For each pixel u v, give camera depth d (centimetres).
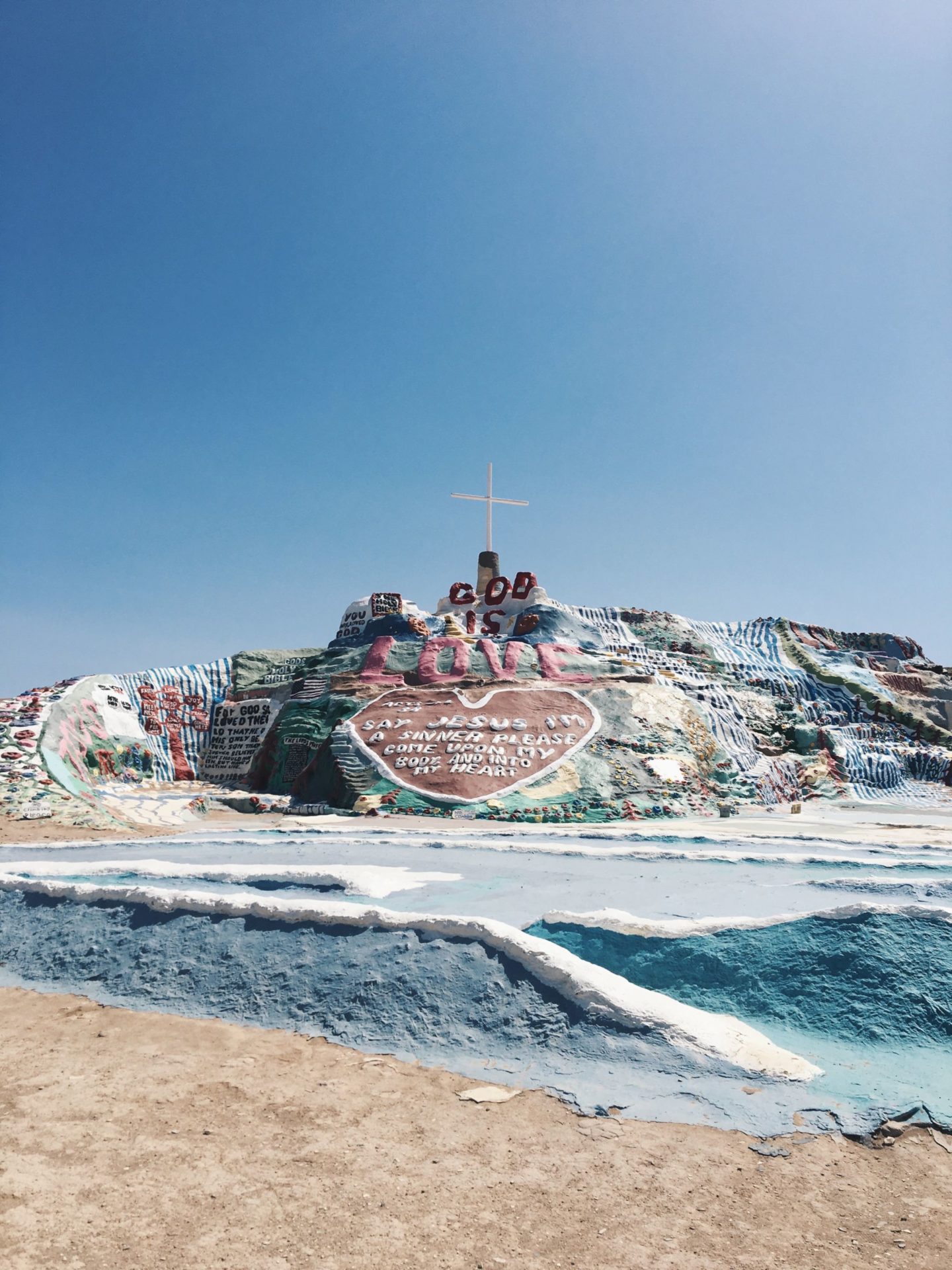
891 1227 572
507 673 4034
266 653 4947
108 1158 671
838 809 3547
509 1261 539
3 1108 768
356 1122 735
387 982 973
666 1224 579
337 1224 580
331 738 3500
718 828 2508
